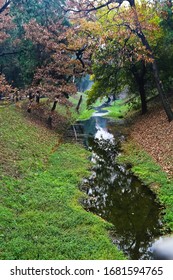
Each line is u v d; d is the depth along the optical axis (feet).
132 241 33.58
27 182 43.93
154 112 91.15
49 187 44.32
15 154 53.26
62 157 61.57
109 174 55.57
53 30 86.12
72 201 41.19
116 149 74.18
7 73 116.37
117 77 101.81
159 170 52.13
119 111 142.31
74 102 160.35
